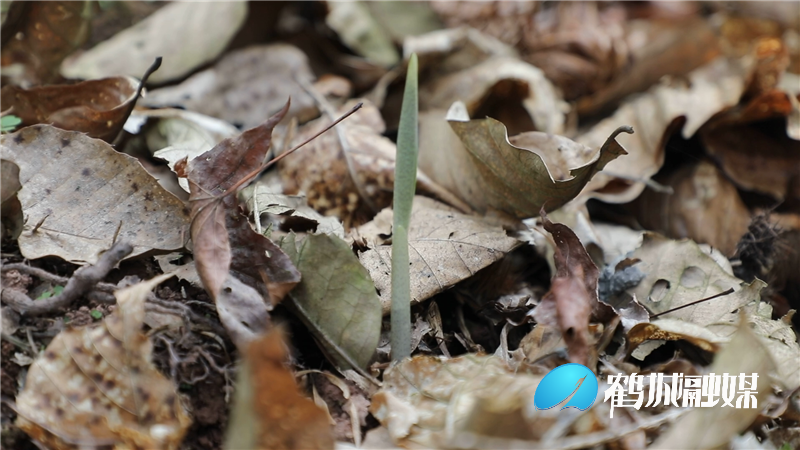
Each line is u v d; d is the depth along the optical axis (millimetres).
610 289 579
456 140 603
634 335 541
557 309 530
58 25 636
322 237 528
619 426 512
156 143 639
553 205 572
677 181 681
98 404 497
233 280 519
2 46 637
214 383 512
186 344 514
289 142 641
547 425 501
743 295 568
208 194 523
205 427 509
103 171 539
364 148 629
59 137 539
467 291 574
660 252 583
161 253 534
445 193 614
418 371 519
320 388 523
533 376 521
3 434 502
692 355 554
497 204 592
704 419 501
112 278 530
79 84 581
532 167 561
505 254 572
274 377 471
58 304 514
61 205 534
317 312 529
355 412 517
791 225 642
